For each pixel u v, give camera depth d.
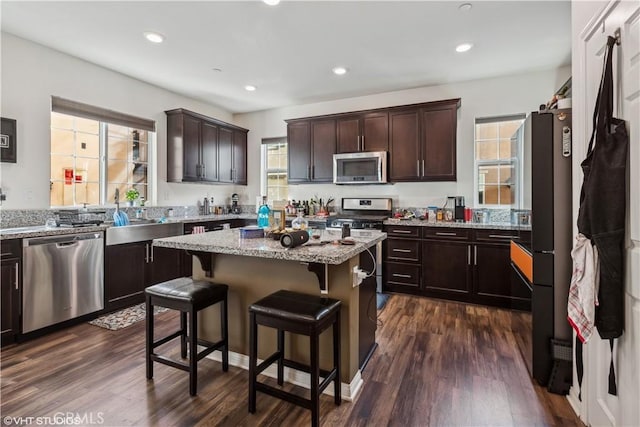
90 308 2.84
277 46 2.96
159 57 3.20
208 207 4.82
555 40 2.84
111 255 3.01
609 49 1.25
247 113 5.28
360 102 4.44
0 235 2.28
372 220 3.80
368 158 3.96
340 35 2.76
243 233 2.07
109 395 1.77
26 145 2.88
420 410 1.67
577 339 1.64
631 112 1.17
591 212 1.28
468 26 2.61
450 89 3.93
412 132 3.85
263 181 5.24
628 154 1.20
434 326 2.76
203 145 4.43
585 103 1.55
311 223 4.06
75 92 3.22
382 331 2.65
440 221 3.68
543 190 1.87
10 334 2.34
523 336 2.22
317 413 1.47
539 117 1.86
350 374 1.79
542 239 1.87
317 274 1.76
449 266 3.43
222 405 1.70
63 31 2.71
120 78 3.64
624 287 1.24
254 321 1.61
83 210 3.25
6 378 1.92
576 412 1.64
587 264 1.31
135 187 3.98
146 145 4.11
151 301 1.89
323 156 4.33
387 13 2.42
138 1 2.28
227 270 2.13
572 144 1.74
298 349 1.95
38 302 2.49
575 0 1.65
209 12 2.42
